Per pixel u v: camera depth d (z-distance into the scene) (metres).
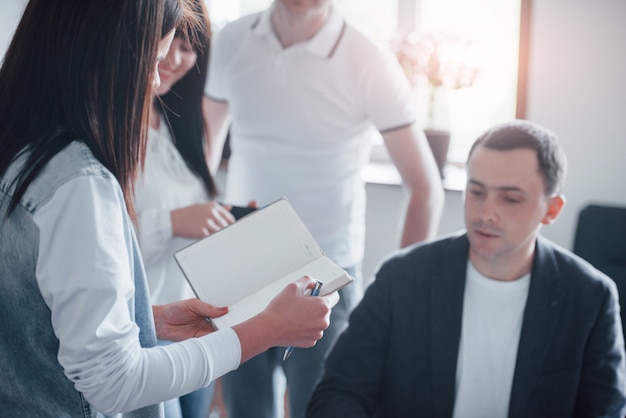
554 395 1.41
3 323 0.99
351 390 1.46
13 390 1.01
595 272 1.46
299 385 2.07
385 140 2.14
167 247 1.84
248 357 1.05
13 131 0.97
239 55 2.13
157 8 0.97
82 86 0.95
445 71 2.81
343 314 2.09
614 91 2.53
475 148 1.44
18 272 0.95
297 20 2.02
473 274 1.46
